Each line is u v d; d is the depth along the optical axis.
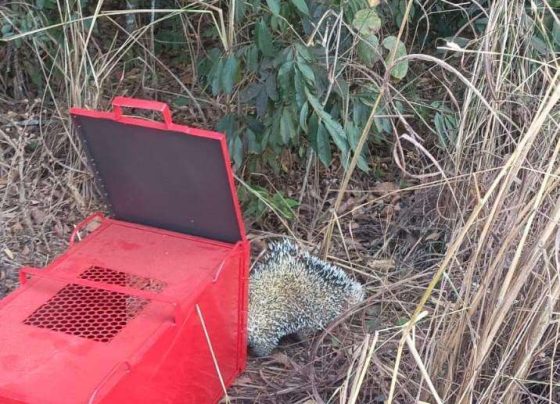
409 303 2.55
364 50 2.64
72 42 3.33
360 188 3.48
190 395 2.08
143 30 3.40
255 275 2.55
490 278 1.87
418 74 3.58
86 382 1.66
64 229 3.18
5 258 2.98
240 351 2.40
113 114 2.07
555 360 2.19
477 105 2.68
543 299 1.85
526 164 2.21
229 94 3.00
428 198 3.09
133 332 1.82
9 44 3.67
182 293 1.96
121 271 2.06
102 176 2.27
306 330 2.61
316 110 2.59
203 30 3.82
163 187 2.18
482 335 1.88
